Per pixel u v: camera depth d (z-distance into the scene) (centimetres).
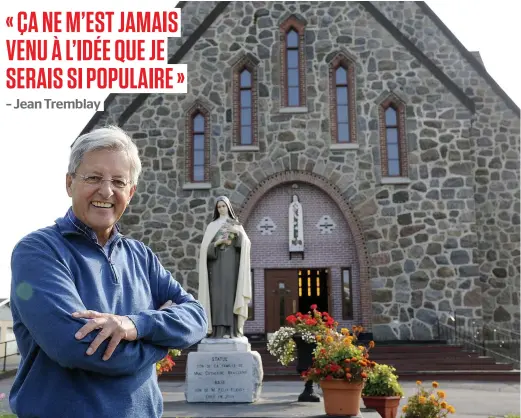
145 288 253
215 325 1083
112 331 208
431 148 2192
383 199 2169
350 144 2203
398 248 2131
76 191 238
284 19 2297
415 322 2075
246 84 2297
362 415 861
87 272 228
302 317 1088
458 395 1380
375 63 2256
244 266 1089
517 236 2227
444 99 2220
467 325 2058
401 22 2380
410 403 833
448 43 2352
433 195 2159
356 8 2292
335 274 2181
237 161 2216
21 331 221
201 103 2255
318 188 2230
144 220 2184
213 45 2291
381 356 1856
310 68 2269
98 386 216
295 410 919
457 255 2112
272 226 2222
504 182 2264
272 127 2233
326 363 860
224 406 976
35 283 210
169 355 1080
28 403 213
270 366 1820
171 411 914
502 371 1712
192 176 2230
